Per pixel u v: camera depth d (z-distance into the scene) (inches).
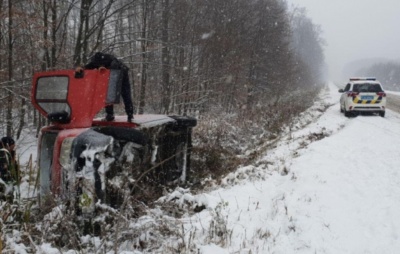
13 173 184.9
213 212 221.0
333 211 233.3
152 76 721.6
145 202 230.5
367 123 645.3
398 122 689.0
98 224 179.0
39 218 189.6
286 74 1259.2
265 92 1103.6
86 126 213.6
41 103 226.1
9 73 452.1
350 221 220.8
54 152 193.3
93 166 184.5
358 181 297.6
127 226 174.2
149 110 703.7
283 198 254.2
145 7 617.3
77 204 180.7
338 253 183.6
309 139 505.0
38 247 151.9
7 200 175.6
